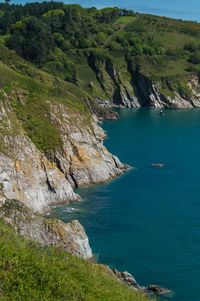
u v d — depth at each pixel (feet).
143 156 451.12
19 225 163.73
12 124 319.06
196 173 387.75
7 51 618.44
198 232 254.47
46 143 355.15
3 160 290.76
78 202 313.12
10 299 69.62
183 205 301.84
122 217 279.08
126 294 88.22
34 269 76.95
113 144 507.30
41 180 311.27
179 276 205.36
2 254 75.82
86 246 200.75
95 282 84.79
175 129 614.75
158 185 351.67
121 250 230.27
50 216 285.02
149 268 211.82
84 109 435.94
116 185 353.31
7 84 387.75
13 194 278.26
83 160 364.17
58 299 74.33
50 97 397.80
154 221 271.69
